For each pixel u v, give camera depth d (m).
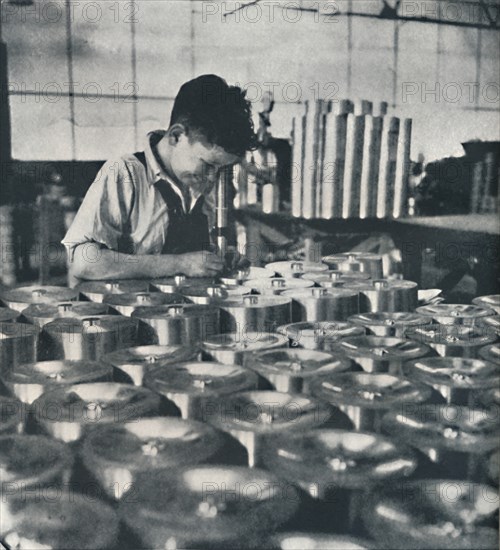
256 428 1.36
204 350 1.53
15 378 1.43
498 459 1.40
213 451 1.35
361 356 1.50
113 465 1.31
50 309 1.52
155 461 1.32
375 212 1.64
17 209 1.49
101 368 1.45
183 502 1.31
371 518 1.34
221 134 1.55
